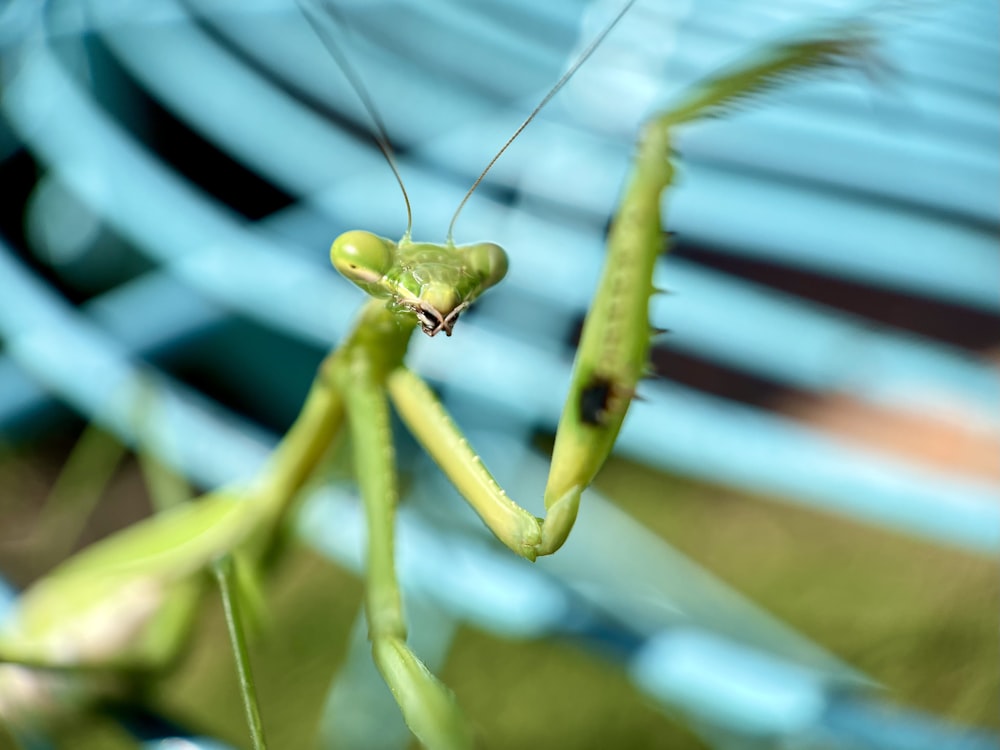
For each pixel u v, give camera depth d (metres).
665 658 0.13
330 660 0.18
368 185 0.15
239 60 0.16
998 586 0.20
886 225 0.14
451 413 0.15
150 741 0.12
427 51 0.16
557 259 0.14
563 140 0.15
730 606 0.17
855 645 0.19
